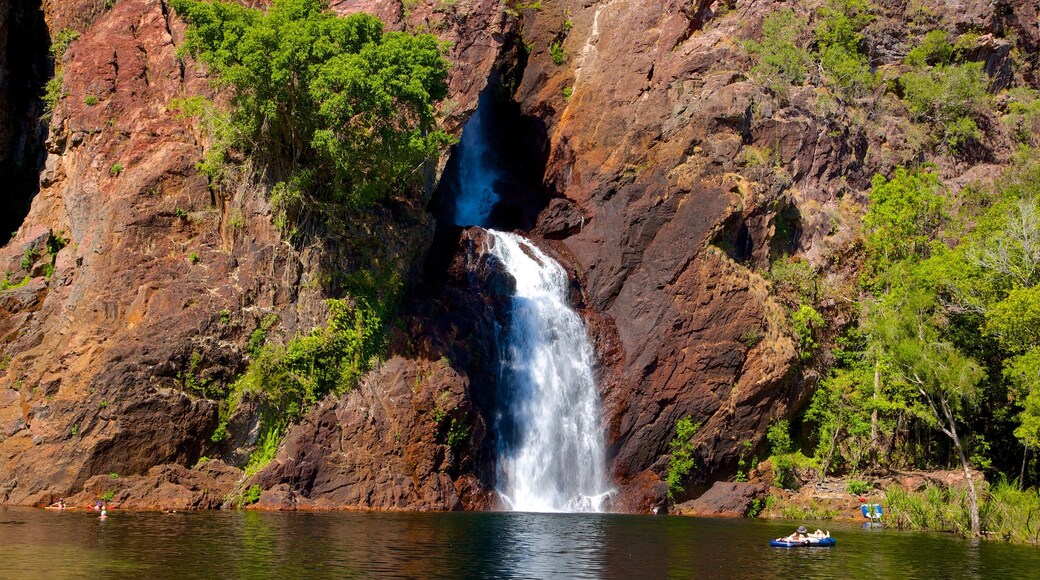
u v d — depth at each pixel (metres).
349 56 38.97
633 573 23.02
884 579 23.38
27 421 36.84
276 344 39.12
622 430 45.53
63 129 44.41
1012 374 39.50
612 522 36.44
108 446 35.44
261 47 38.69
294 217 41.19
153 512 33.72
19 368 38.25
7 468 35.75
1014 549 30.86
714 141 49.59
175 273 39.34
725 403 45.31
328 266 41.16
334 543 26.17
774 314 46.72
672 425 45.28
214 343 38.00
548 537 29.89
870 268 50.47
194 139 42.72
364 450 38.75
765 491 44.19
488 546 26.91
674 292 47.06
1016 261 42.69
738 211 47.78
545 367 46.31
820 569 24.80
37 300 40.78
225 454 37.66
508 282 47.59
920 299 41.19
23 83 49.09
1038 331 39.28
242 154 41.97
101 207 41.09
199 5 40.00
